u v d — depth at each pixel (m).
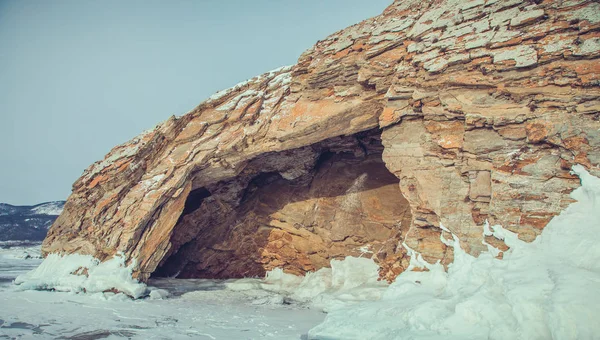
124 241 13.64
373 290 11.09
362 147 15.59
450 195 9.27
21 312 10.20
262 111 14.19
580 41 8.02
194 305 11.92
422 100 10.07
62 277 13.81
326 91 12.90
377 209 14.17
